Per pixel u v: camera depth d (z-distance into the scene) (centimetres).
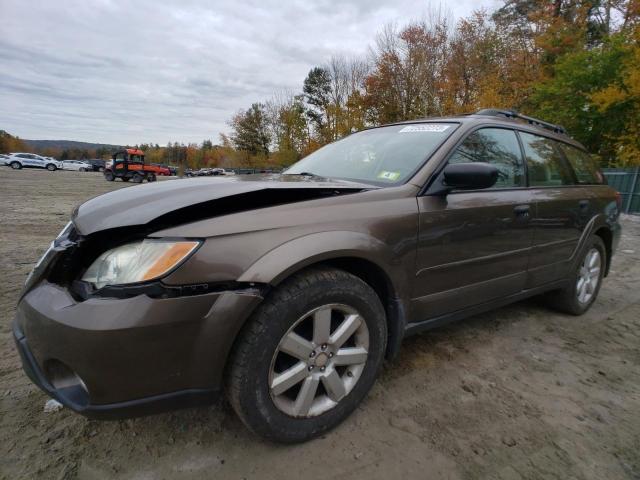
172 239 145
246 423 159
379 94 2520
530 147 294
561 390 228
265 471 161
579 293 343
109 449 170
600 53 1516
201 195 164
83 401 142
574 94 1566
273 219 162
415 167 223
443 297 223
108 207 171
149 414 144
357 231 179
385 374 237
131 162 2423
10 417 188
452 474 162
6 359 241
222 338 146
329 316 172
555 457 173
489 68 2147
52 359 142
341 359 180
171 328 139
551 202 286
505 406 210
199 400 150
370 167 247
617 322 338
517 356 267
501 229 246
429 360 256
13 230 661
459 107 2127
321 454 171
